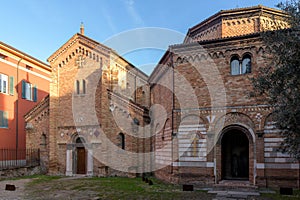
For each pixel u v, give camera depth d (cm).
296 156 1305
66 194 1709
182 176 1956
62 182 2167
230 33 2244
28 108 3409
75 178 2372
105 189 1855
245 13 2208
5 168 2366
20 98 3278
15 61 3216
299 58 1195
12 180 2281
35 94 3547
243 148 2288
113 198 1584
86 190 1828
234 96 1916
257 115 1855
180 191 1741
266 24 2170
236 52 1942
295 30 1241
